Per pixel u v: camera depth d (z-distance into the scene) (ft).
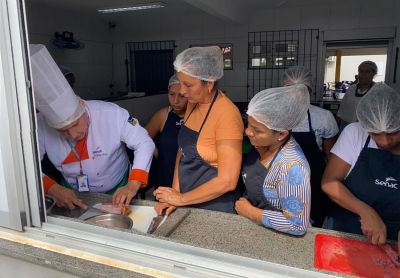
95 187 4.82
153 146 4.78
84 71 16.03
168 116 6.24
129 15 15.92
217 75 4.00
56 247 2.77
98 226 2.86
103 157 4.63
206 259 2.36
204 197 3.78
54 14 14.08
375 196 3.61
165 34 16.61
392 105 3.27
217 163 4.07
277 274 2.19
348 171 3.76
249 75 15.51
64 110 3.89
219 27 15.56
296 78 6.60
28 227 2.96
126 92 16.90
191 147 4.15
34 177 2.82
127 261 2.53
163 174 6.13
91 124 4.48
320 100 14.33
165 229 3.39
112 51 17.72
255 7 14.01
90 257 2.63
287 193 3.25
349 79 20.77
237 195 4.26
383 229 3.20
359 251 2.98
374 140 3.56
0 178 2.89
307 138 5.82
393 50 13.12
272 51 14.94
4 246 2.87
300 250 3.01
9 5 2.50
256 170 3.67
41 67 3.62
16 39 2.53
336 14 13.69
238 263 2.30
